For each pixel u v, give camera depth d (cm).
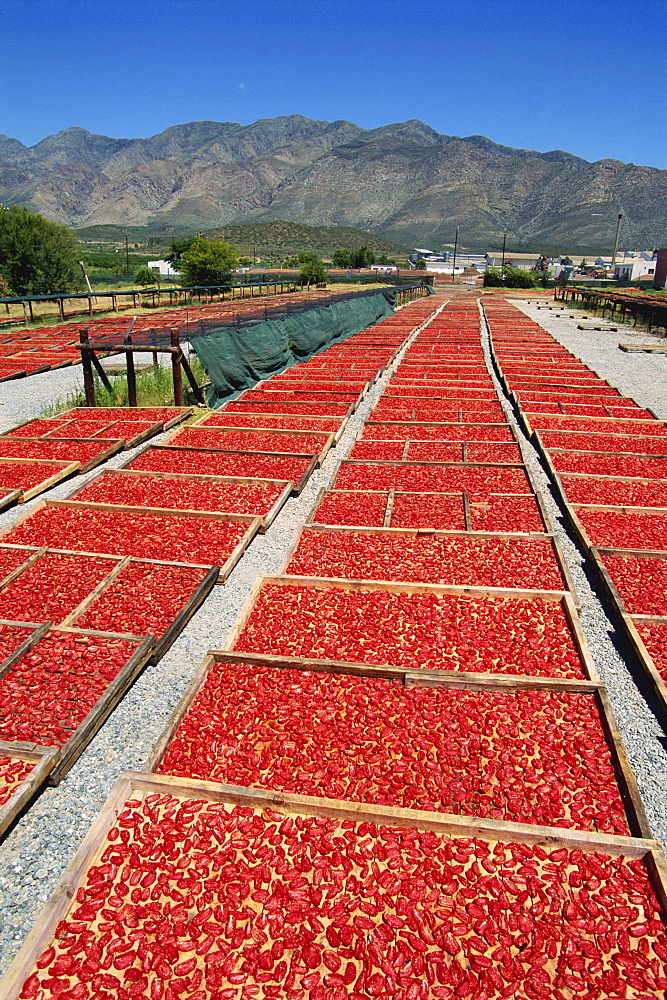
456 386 1805
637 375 2070
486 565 757
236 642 616
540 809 433
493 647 604
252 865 395
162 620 646
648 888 377
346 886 383
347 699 537
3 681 549
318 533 845
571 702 529
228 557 782
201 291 4872
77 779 478
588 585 730
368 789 448
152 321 3044
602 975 338
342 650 603
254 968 343
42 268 4606
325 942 356
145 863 397
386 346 2525
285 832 416
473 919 364
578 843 397
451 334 3050
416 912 367
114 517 898
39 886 402
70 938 359
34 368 2066
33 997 333
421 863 395
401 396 1655
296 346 2130
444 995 331
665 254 7038
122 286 5438
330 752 483
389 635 621
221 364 1609
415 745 488
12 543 824
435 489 1005
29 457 1168
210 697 541
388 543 811
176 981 338
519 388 1784
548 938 354
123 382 1838
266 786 454
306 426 1346
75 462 1109
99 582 714
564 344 2870
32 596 686
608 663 600
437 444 1234
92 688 542
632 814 425
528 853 399
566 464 1119
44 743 487
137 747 508
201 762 472
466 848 403
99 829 409
